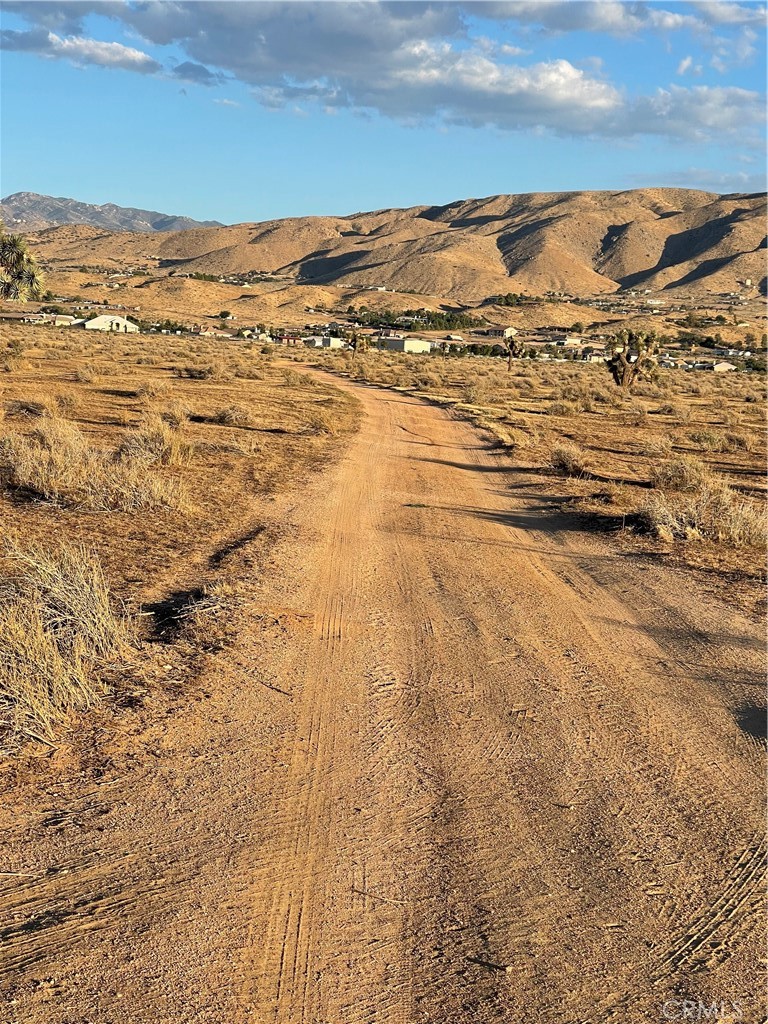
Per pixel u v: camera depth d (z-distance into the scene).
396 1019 3.47
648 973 3.78
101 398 29.50
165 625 7.74
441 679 7.14
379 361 92.31
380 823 4.92
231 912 4.08
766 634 8.55
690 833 4.93
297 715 6.27
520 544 12.69
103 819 4.80
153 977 3.63
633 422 35.91
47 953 3.75
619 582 10.58
